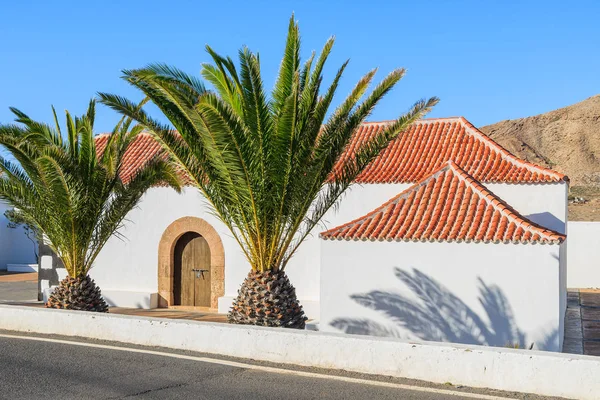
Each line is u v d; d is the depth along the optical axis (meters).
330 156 11.56
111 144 14.26
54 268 20.61
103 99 11.23
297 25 11.23
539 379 7.49
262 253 11.53
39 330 11.41
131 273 19.19
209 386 7.89
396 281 12.98
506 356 7.70
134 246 19.19
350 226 13.82
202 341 9.79
